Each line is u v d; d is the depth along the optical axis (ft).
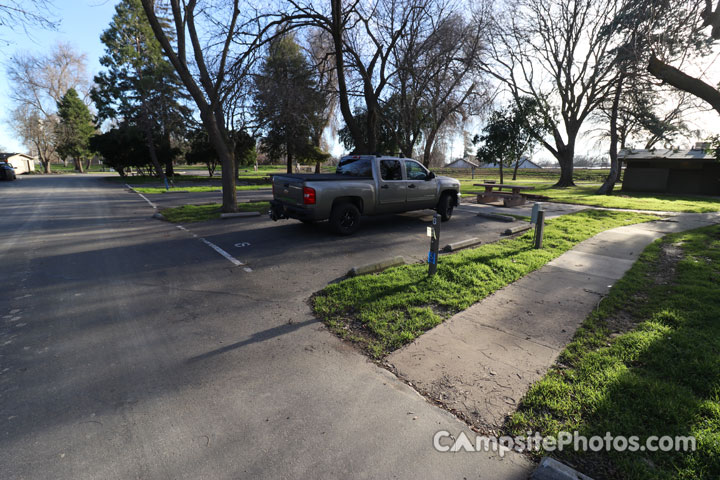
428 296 15.78
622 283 17.49
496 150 102.68
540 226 24.00
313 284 17.89
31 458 7.38
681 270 19.60
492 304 15.28
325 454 7.58
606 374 10.03
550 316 14.14
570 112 101.30
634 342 11.76
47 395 9.40
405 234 29.32
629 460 7.30
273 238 27.73
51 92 179.11
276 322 13.79
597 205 51.37
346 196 27.78
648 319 13.74
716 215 41.78
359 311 14.57
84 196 60.85
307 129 95.30
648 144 108.78
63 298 15.97
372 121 54.85
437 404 9.22
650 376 10.02
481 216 38.73
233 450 7.66
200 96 36.09
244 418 8.64
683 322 13.16
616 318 13.96
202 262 21.53
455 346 11.94
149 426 8.34
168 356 11.35
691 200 60.59
